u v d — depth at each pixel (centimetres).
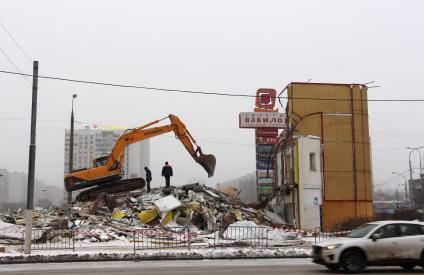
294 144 3775
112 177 3547
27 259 1939
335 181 4056
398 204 10400
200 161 3603
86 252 2102
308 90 4162
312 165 3791
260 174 5194
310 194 3712
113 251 2172
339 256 1521
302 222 3644
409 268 1630
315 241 2588
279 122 5291
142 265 1811
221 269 1642
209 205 3562
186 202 3462
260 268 1669
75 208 3353
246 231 2786
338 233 2898
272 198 4434
